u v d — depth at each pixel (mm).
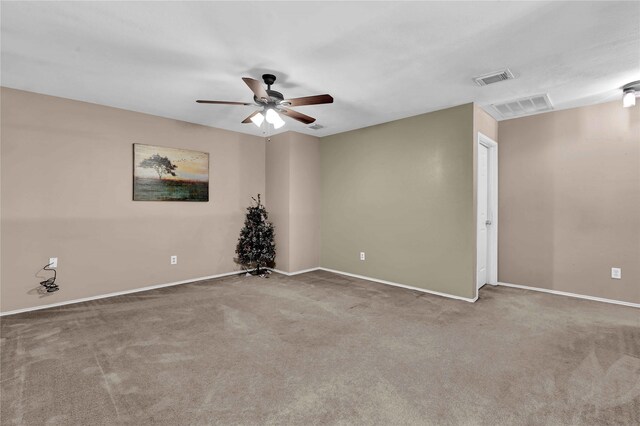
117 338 2816
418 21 2191
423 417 1794
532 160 4344
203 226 4961
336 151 5480
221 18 2154
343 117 4492
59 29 2291
